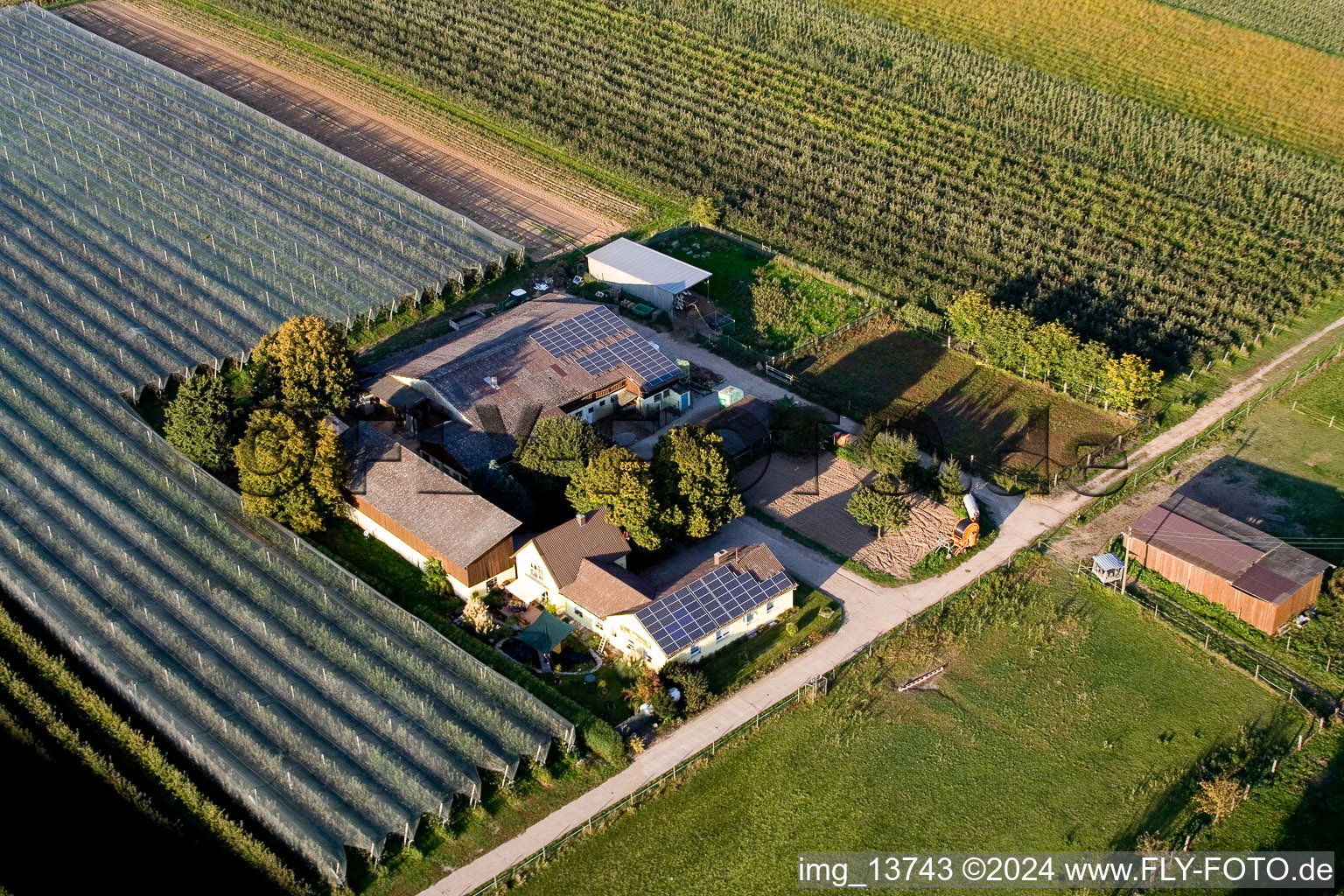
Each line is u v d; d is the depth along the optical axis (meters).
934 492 102.00
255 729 80.12
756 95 159.12
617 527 91.88
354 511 97.69
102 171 142.75
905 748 80.88
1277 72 169.38
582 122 153.25
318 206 138.12
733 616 86.38
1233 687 85.25
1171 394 113.62
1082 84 165.62
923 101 159.38
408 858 73.31
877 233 134.88
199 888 71.06
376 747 78.56
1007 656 87.62
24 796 76.62
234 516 97.38
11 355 114.44
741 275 129.88
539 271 130.12
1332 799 77.50
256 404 103.62
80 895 70.44
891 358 118.56
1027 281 127.44
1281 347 119.81
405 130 154.50
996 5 186.50
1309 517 99.25
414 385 105.56
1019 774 79.44
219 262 128.50
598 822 75.56
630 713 82.62
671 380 108.25
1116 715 83.25
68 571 92.38
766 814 76.81
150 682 83.44
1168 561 92.69
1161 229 136.25
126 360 114.25
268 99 159.75
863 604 91.56
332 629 87.44
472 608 88.38
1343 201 141.50
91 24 177.62
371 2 180.00
